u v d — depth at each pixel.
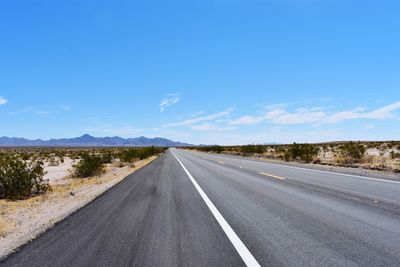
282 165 26.33
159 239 6.66
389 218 7.78
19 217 10.02
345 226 7.18
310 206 9.44
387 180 14.54
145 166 31.05
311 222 7.62
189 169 25.19
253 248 5.89
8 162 15.12
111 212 9.71
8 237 7.67
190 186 15.09
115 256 5.68
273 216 8.39
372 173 17.78
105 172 27.28
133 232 7.28
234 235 6.78
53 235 7.33
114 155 54.31
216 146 83.50
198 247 6.05
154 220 8.41
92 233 7.32
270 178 16.91
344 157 28.03
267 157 41.16
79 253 5.94
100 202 11.70
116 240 6.68
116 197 12.74
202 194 12.55
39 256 5.88
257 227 7.37
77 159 54.22
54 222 8.67
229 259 5.38
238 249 5.86
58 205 11.85
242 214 8.77
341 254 5.45
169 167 28.11
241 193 12.43
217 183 15.87
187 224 7.87
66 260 5.59
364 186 12.84
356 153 27.16
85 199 12.79
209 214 8.92
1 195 14.78
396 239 6.17
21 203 12.84
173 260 5.40
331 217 8.02
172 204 10.68
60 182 21.38
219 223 7.86
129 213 9.45
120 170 29.08
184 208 9.91
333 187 12.83
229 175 19.50
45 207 11.58
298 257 5.38
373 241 6.08
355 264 5.01
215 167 26.42
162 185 15.91
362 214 8.23
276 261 5.22
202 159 41.12
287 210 9.04
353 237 6.36
